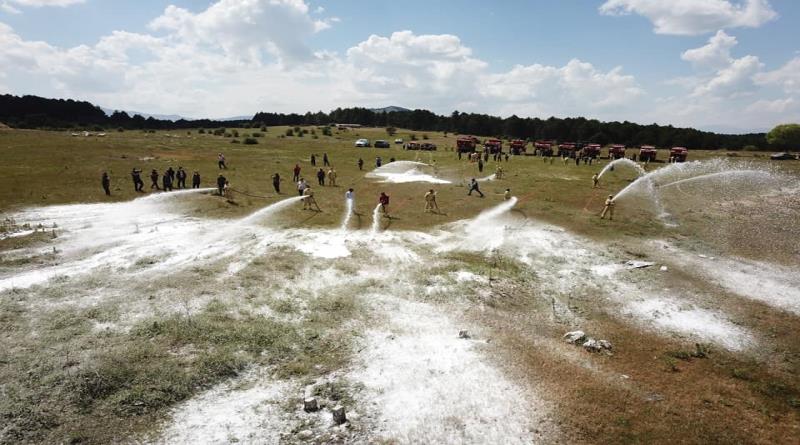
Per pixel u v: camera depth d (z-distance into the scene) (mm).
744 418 11391
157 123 166125
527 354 14062
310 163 60781
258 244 23297
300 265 20594
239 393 11836
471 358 13680
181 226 26062
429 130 184500
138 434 10148
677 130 129625
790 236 28125
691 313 17656
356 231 26234
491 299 18000
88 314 15086
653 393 12289
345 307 16703
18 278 17906
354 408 11375
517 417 11102
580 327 16250
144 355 12828
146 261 20266
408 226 27750
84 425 10227
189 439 10109
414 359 13562
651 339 15539
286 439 10289
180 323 14664
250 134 124562
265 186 40156
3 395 10812
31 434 9828
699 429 10859
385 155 75938
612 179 50062
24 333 13695
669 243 26328
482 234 26516
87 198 31453
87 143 67562
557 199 37406
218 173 46156
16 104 145250
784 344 15461
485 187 42656
